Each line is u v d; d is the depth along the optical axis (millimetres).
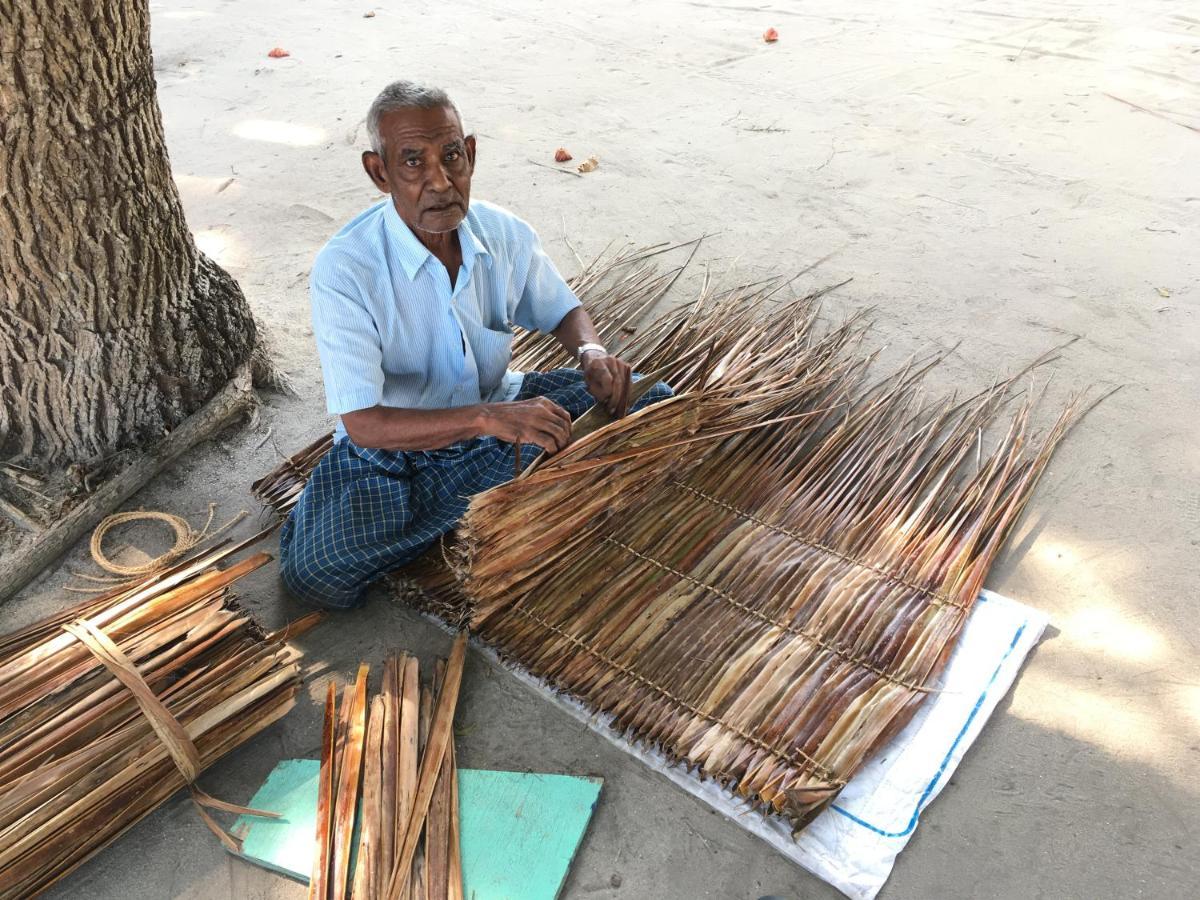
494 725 1854
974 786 1731
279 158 4223
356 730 1775
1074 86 4770
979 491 2307
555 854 1626
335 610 2078
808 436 2523
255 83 5125
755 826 1672
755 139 4320
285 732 1854
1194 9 5816
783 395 2541
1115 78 4844
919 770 1736
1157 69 4926
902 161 4074
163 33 5941
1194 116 4367
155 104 2225
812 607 2033
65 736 1603
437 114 1693
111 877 1622
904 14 5965
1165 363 2801
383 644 2016
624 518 2230
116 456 2381
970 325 3006
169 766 1687
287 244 3547
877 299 3146
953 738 1787
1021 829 1663
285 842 1649
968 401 2672
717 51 5445
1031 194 3760
